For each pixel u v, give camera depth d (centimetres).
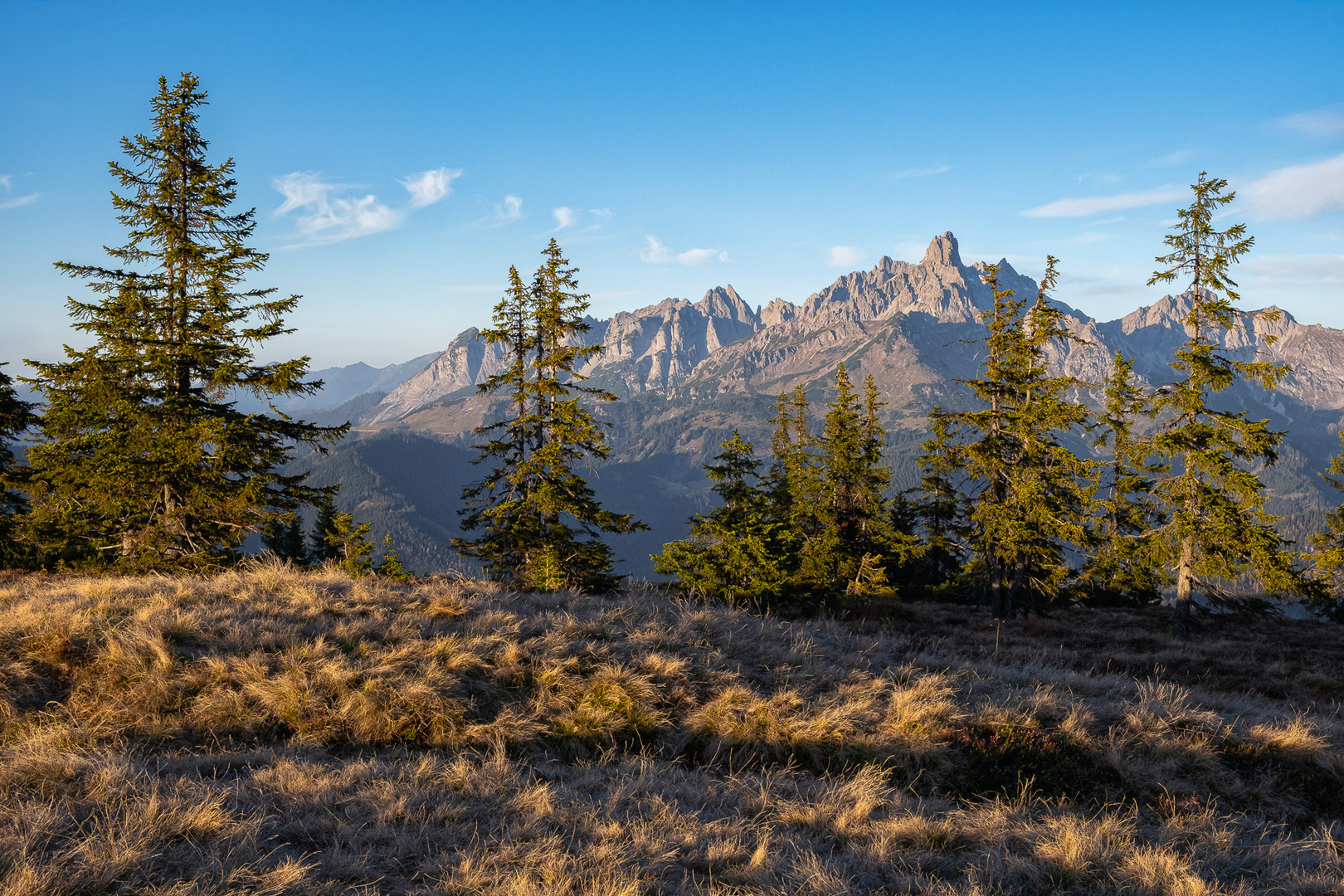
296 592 1109
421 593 1216
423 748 752
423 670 859
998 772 769
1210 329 2333
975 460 2597
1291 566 2194
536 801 595
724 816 608
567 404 2383
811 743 798
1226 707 1009
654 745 812
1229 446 2231
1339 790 767
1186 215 2298
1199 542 2314
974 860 536
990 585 2880
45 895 385
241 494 1706
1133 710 914
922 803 671
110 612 965
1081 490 2545
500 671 894
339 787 602
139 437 1642
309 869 453
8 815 475
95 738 691
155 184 1744
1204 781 770
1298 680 1742
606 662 958
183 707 770
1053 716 905
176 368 1720
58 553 2112
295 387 1764
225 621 951
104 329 1641
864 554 3017
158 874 428
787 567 2508
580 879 461
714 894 461
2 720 718
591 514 2367
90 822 484
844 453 3097
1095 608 3173
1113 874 512
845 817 600
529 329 2478
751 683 968
